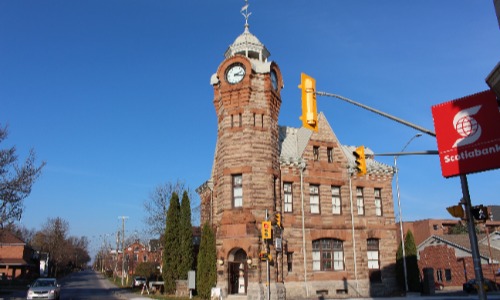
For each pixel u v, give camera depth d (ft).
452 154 48.62
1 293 146.00
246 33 119.24
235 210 100.53
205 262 103.09
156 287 144.56
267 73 108.47
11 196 111.86
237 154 103.50
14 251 234.38
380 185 126.52
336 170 119.85
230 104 107.04
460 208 47.65
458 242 189.98
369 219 121.70
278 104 112.27
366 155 56.03
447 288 180.14
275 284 96.48
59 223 357.82
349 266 114.52
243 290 100.94
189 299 102.27
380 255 120.98
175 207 124.16
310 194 115.03
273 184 104.53
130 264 362.33
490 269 170.71
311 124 46.01
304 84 46.88
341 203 118.83
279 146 117.29
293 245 107.96
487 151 46.39
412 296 112.57
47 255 313.73
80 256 604.90
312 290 107.14
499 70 40.88
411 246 120.67
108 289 177.37
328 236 113.80
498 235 195.72
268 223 82.84
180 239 121.90
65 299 118.52
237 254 100.78
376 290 116.57
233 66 108.99
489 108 47.06
